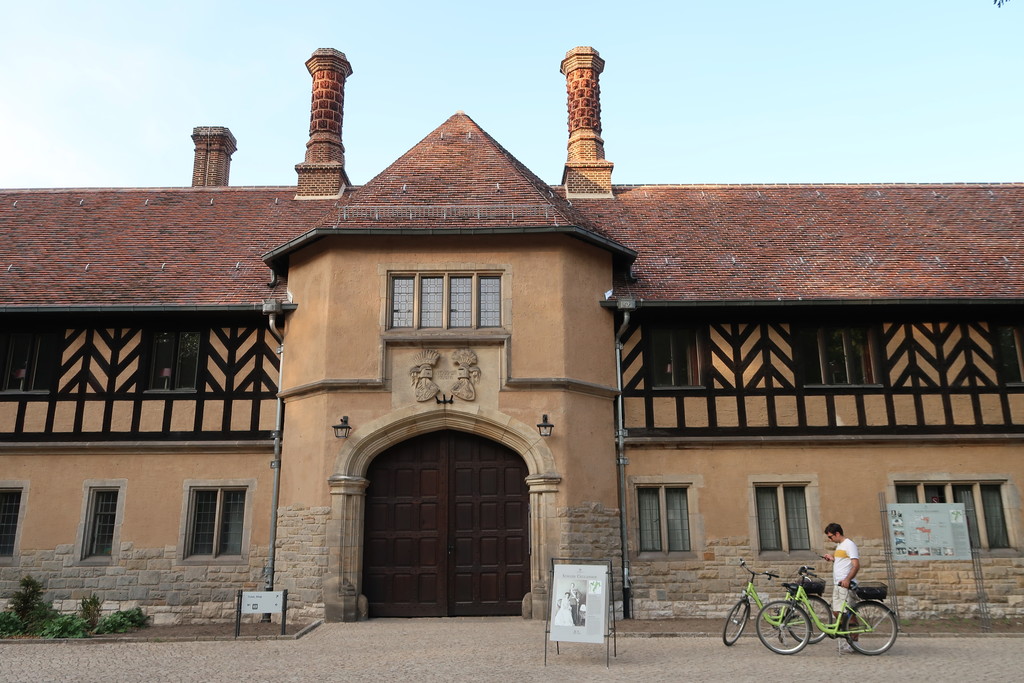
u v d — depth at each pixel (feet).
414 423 32.27
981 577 32.40
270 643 25.91
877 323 36.22
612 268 36.45
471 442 33.22
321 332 33.24
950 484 34.81
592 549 31.89
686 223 43.21
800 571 25.84
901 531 32.32
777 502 34.76
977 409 35.35
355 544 31.27
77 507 34.60
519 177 37.70
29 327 36.35
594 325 34.50
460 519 32.55
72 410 35.37
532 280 33.60
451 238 34.06
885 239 41.19
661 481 34.53
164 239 41.47
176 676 20.26
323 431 32.14
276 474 34.30
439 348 32.89
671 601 33.40
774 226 42.83
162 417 35.29
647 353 35.73
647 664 21.89
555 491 31.35
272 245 40.88
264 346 36.04
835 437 34.73
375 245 34.01
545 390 32.40
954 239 41.06
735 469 34.78
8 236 41.50
